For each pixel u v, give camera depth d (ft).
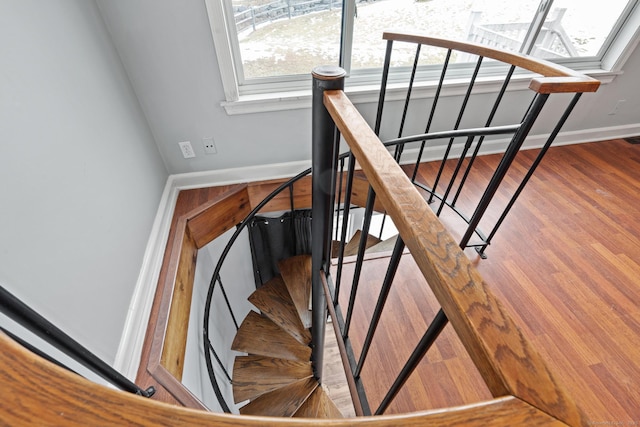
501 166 3.06
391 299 4.23
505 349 0.94
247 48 5.27
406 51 5.87
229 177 6.39
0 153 2.15
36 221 2.38
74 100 3.14
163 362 3.73
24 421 0.71
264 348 7.38
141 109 5.09
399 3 5.35
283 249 8.50
